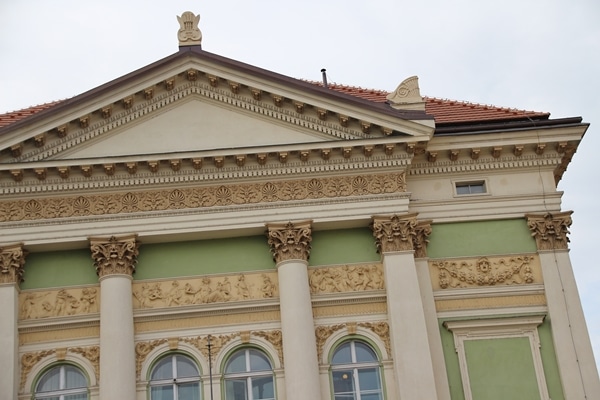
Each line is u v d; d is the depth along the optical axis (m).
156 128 33.19
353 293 32.22
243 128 33.31
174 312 31.80
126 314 31.31
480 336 32.19
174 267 32.50
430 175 33.97
